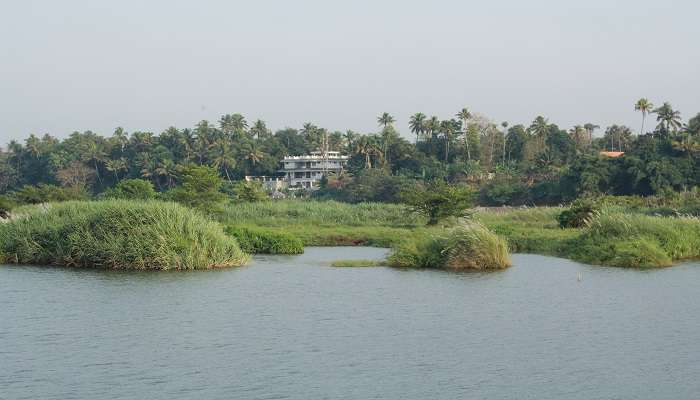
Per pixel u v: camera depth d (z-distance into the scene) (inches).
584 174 4227.4
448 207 2305.6
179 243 1363.2
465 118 5890.8
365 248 1921.8
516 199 4660.4
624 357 708.0
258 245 1786.4
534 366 680.4
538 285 1147.9
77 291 1085.1
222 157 6097.4
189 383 631.2
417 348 747.4
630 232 1560.0
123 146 6569.9
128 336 796.6
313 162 6688.0
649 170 4099.4
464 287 1133.1
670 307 951.6
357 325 855.1
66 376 650.8
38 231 1464.1
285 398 591.5
